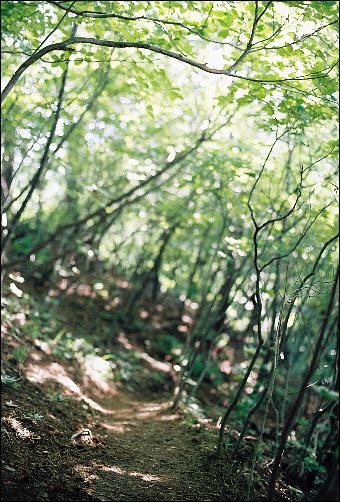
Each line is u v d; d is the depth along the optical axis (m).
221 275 12.34
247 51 3.71
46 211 12.69
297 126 5.05
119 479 3.71
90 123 6.94
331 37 4.61
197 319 8.77
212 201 7.71
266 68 4.77
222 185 6.36
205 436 5.15
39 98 5.36
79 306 11.35
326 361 6.77
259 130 7.27
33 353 6.37
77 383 6.75
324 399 5.32
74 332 9.45
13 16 4.94
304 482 4.84
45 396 5.25
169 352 11.51
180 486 3.74
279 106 5.00
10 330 6.53
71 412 5.19
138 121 6.95
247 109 6.64
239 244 5.81
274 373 3.89
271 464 4.81
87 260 11.21
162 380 9.53
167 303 15.44
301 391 3.31
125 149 8.34
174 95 5.06
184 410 6.57
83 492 3.26
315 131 5.74
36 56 3.42
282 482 4.45
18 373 5.31
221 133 6.90
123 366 9.29
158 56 6.12
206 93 7.06
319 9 4.00
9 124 6.54
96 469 3.81
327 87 4.54
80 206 10.63
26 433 3.89
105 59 5.38
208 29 4.84
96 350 8.52
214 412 7.59
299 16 3.99
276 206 6.18
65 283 11.59
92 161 9.44
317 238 5.39
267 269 6.13
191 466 4.23
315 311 7.56
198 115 7.75
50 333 8.20
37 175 5.63
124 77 6.95
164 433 5.42
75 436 4.39
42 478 3.27
